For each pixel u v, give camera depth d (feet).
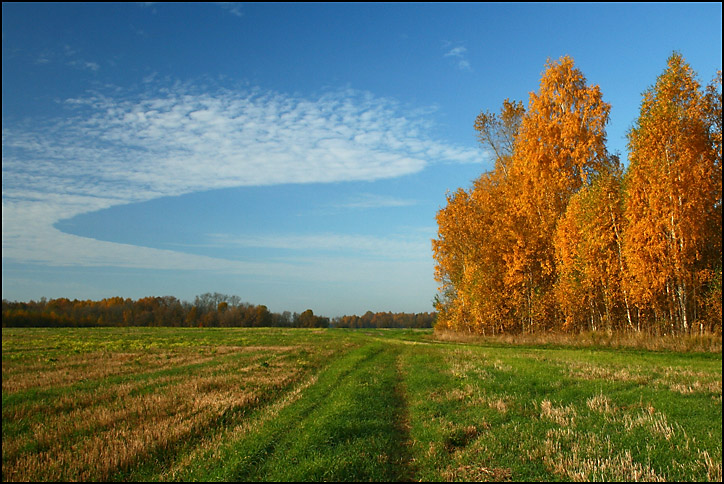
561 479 23.44
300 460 26.73
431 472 25.27
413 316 597.52
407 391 50.21
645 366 58.95
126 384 57.16
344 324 603.26
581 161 119.65
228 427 35.45
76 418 39.06
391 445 30.60
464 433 32.04
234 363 80.79
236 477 24.41
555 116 129.59
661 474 23.49
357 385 50.03
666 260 82.74
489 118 162.50
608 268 97.14
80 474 26.25
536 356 76.74
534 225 124.67
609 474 23.54
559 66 129.08
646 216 85.76
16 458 29.17
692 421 31.76
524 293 125.59
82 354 103.76
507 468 25.34
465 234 149.18
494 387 47.39
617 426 31.81
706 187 81.15
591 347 92.53
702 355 70.64
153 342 150.20
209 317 429.79
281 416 37.45
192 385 53.67
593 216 99.19
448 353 87.76
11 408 43.91
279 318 496.64
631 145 91.45
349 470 25.12
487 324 139.03
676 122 81.82
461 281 153.79
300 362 81.00
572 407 37.55
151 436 31.78
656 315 90.94
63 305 393.09
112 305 428.15
